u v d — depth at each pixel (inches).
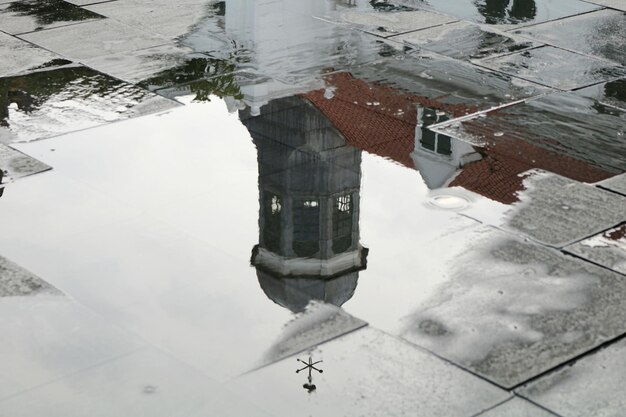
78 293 258.4
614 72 424.2
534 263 274.2
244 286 262.1
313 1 510.9
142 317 248.1
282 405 214.7
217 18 481.7
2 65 413.4
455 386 221.5
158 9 493.0
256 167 331.0
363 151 342.3
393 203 307.3
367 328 243.4
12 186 316.5
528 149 347.3
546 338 239.9
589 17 495.5
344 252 278.8
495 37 462.6
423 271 269.6
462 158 339.0
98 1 503.2
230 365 229.0
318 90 394.3
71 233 288.8
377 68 419.8
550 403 216.2
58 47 435.8
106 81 400.5
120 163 334.6
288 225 293.6
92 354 233.0
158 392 219.3
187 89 394.6
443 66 424.8
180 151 343.3
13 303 253.3
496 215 301.4
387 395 218.2
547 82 410.9
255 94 389.4
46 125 361.7
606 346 237.3
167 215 300.0
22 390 219.8
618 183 323.0
